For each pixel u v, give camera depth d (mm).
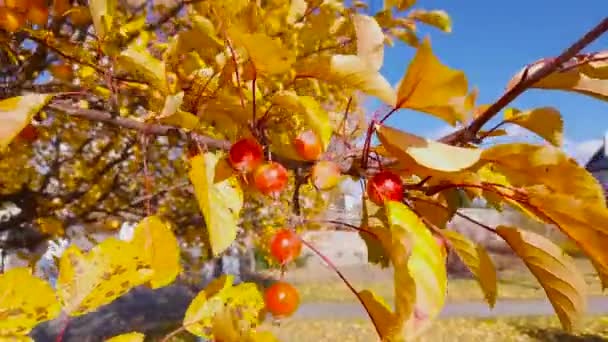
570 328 157
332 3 336
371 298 143
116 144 726
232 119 198
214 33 215
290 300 170
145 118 214
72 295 135
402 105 150
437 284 126
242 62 181
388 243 145
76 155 718
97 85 294
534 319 1972
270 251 175
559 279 155
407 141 150
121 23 300
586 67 161
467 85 135
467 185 165
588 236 141
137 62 196
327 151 186
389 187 166
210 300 167
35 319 130
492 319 1957
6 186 698
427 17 364
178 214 793
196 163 172
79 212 719
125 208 640
